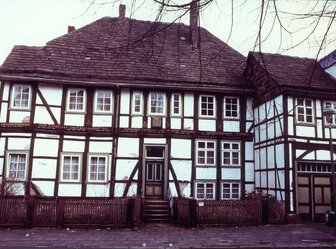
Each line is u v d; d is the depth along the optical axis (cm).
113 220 1470
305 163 1730
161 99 1938
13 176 1738
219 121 1978
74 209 1456
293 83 1750
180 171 1889
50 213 1445
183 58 2067
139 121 1892
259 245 1159
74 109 1855
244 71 2098
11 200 1426
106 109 1886
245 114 2014
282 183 1702
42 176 1762
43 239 1211
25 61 1877
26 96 1819
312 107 1788
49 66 1867
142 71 1938
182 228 1494
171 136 1905
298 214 1653
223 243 1184
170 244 1159
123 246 1127
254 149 1997
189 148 1917
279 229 1473
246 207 1577
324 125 1783
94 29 2195
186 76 1964
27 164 1753
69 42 2069
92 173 1825
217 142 1956
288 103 1730
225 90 1958
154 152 1908
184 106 1952
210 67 2086
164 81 1903
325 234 1361
